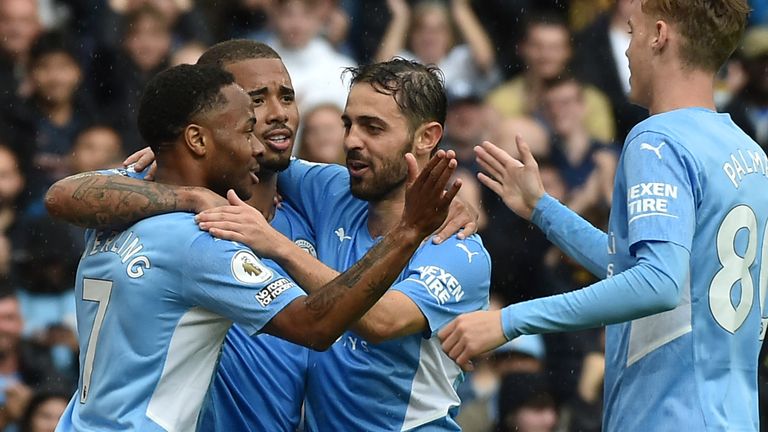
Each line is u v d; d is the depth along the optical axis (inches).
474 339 573.0
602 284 564.7
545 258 1165.1
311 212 688.4
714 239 587.5
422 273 636.7
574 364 1093.1
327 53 1261.1
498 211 1175.6
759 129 1289.4
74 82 1215.6
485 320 573.9
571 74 1290.6
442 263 642.2
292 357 660.7
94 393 588.4
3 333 1080.2
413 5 1322.6
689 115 593.9
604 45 1307.8
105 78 1229.1
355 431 653.3
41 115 1200.8
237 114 589.6
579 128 1258.6
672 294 559.5
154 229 578.6
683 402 590.2
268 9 1264.8
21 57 1216.2
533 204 669.9
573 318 565.3
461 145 1222.9
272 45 1250.6
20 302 1099.3
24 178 1173.1
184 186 590.2
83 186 588.4
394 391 650.8
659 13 601.6
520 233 1169.4
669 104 602.9
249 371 655.8
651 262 560.7
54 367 1086.4
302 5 1247.5
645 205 570.6
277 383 657.6
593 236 647.8
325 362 656.4
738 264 594.9
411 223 557.0
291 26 1248.2
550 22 1304.1
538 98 1279.5
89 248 604.1
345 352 652.1
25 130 1191.6
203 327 582.2
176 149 589.3
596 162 1243.2
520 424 1061.1
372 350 646.5
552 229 662.5
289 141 663.8
